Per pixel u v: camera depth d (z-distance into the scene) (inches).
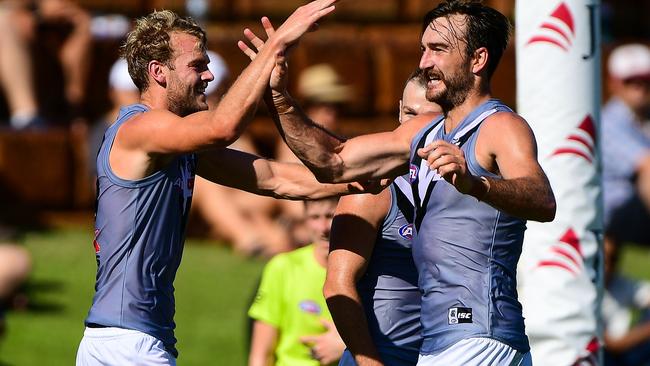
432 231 726.5
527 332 916.0
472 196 668.1
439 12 729.0
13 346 1291.8
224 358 1286.9
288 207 1550.2
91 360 756.6
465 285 716.7
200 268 1571.1
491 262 717.3
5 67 1763.0
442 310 721.6
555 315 909.8
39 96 1796.3
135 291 755.4
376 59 1815.9
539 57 909.8
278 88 737.0
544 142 911.0
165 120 736.3
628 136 1691.7
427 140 738.8
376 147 756.0
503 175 695.1
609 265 1312.7
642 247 1729.8
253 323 1003.9
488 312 714.2
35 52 1788.9
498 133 702.5
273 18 1878.7
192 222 1685.5
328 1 725.3
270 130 1736.0
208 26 1878.7
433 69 725.9
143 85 781.3
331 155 755.4
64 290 1464.1
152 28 777.6
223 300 1459.2
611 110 1707.7
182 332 1359.5
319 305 979.3
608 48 1964.8
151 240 759.1
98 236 767.7
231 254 1635.1
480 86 726.5
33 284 1469.0
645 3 2217.0
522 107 920.9
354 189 769.6
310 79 1557.6
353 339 756.0
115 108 1636.3
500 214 714.2
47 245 1627.7
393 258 769.6
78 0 1897.1
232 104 715.4
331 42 1808.6
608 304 1310.3
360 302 761.6
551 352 912.9
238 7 1879.9
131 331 751.7
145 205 756.6
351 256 764.0
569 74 906.7
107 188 761.0
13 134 1711.4
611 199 1681.8
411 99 793.6
